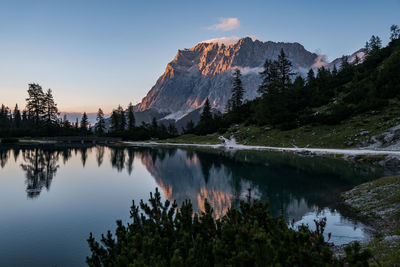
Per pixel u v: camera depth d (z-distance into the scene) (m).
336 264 4.16
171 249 5.58
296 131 62.66
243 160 41.53
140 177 29.42
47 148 66.50
